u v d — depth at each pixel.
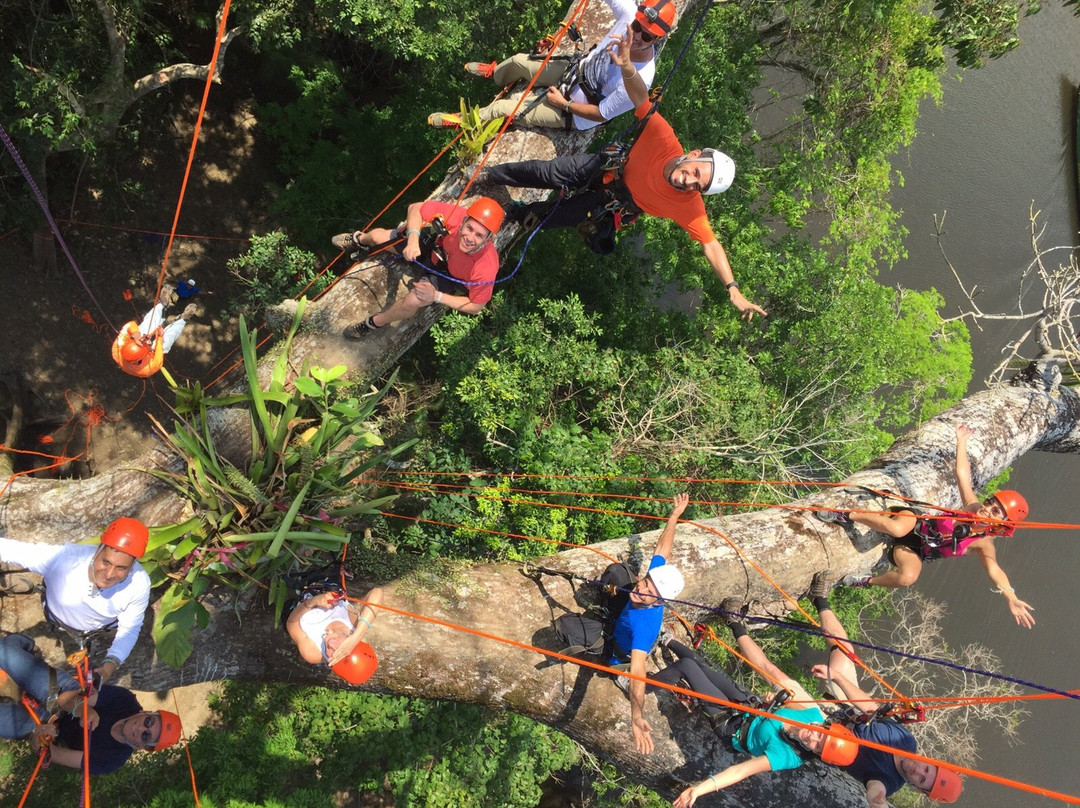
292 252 8.66
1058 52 16.94
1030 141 16.77
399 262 5.05
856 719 4.57
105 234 10.27
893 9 11.72
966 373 12.19
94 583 3.52
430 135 9.41
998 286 16.30
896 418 12.44
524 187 5.03
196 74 8.66
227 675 4.66
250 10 8.17
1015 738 15.38
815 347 10.97
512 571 5.38
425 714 9.37
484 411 8.09
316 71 10.48
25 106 7.33
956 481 6.45
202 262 10.93
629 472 8.45
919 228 16.00
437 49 7.98
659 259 10.46
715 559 5.59
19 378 9.25
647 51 4.34
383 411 9.12
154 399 10.23
